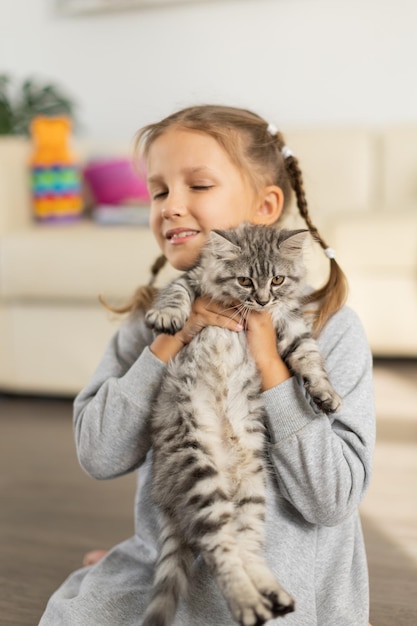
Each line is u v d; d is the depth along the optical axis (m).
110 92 4.63
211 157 1.36
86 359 3.03
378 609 1.52
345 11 4.04
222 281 1.39
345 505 1.19
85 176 3.86
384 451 2.42
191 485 1.24
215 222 1.38
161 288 1.49
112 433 1.30
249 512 1.24
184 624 1.17
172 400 1.30
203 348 1.33
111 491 2.24
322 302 1.42
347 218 3.17
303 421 1.20
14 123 4.64
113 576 1.34
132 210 3.37
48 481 2.32
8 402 3.18
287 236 1.42
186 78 4.45
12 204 3.36
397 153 3.67
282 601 1.07
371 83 4.09
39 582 1.70
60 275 2.92
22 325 3.07
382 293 3.10
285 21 4.16
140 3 4.38
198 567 1.24
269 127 1.52
